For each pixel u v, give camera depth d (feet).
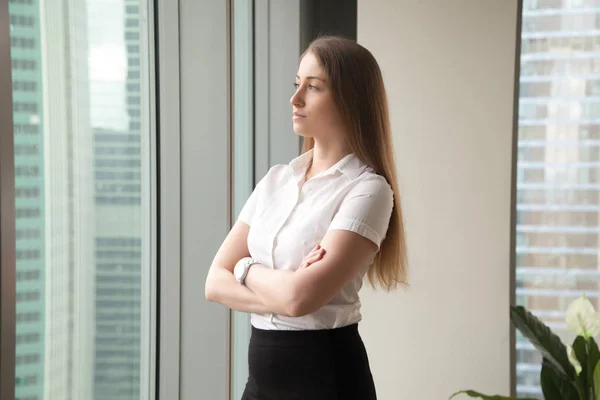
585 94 10.93
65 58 5.01
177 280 7.21
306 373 5.43
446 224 10.18
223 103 7.45
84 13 5.30
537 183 11.11
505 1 10.00
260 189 6.02
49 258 4.83
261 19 9.61
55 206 4.90
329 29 12.17
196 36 7.33
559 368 8.48
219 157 7.45
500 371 10.15
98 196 5.62
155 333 6.90
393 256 6.03
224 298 5.60
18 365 4.51
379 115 5.87
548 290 11.17
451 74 10.11
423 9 10.13
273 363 5.49
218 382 7.56
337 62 5.68
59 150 4.94
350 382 5.54
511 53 10.01
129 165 6.20
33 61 4.56
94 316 5.58
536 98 11.04
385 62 10.21
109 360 5.89
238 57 9.11
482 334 10.17
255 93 9.68
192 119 7.37
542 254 11.16
